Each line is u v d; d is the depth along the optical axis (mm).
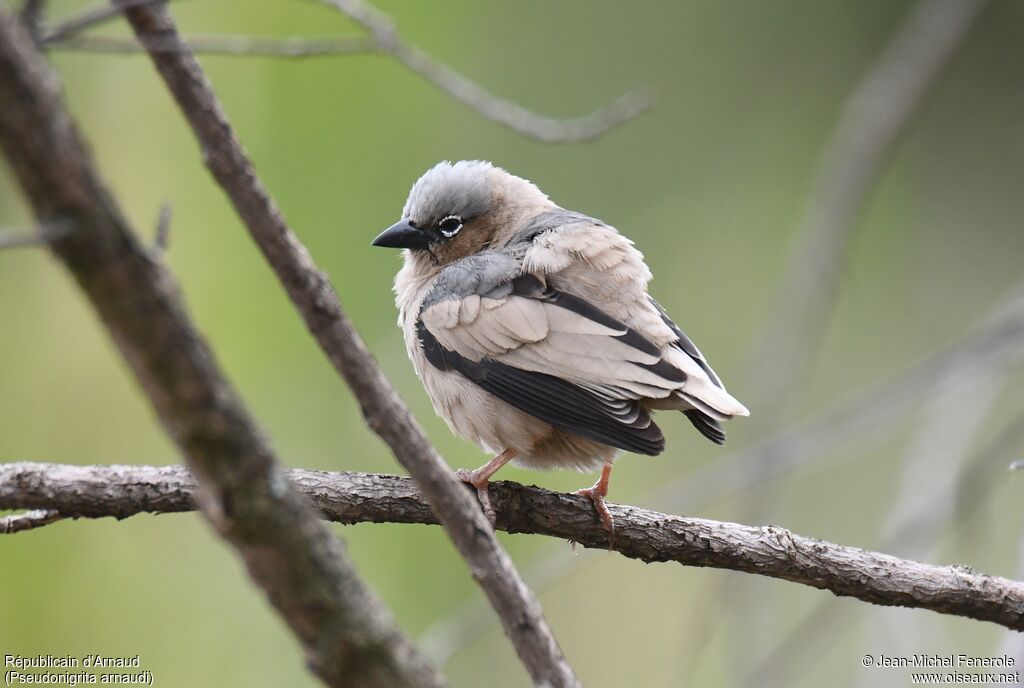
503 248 10812
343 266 13312
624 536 8734
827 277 12391
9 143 3707
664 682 13523
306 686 12039
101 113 12898
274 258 5625
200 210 12852
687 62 16203
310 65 13438
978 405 11586
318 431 12453
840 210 12664
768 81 16578
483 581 5691
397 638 4812
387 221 13562
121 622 11852
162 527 12227
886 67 13234
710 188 16141
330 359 5621
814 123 16406
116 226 3943
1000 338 10977
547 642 5715
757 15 16688
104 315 4066
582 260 10031
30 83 3676
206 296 12508
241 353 12398
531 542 13602
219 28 13039
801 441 11000
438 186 11391
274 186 13250
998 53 17281
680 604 13820
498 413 9781
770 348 12094
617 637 13742
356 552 12234
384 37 7887
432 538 12375
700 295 15695
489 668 12781
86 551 12008
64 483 7594
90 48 5641
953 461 11219
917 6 16484
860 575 8266
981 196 16969
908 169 17016
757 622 10609
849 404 11078
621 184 15812
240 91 13352
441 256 11445
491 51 15008
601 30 16016
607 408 9219
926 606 8242
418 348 10375
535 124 8805
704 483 10906
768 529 8508
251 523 4527
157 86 12977
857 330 16266
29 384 12258
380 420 5590
